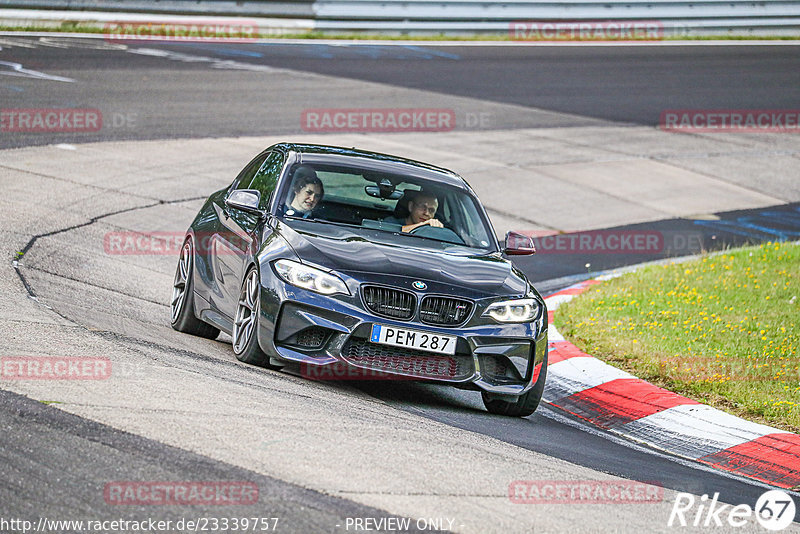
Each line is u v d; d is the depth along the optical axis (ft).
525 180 205.57
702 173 225.97
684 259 164.35
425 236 89.35
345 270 79.30
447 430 72.13
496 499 56.70
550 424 85.25
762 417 89.35
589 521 55.47
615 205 196.95
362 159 96.73
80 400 63.00
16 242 122.52
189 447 57.16
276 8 328.90
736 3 386.11
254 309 81.76
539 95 280.51
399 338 77.97
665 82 307.37
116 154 182.19
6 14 296.71
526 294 84.48
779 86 313.12
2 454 52.80
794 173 232.94
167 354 80.89
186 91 238.07
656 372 100.37
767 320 121.90
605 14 372.17
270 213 88.48
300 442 60.95
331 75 275.39
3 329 78.69
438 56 318.86
